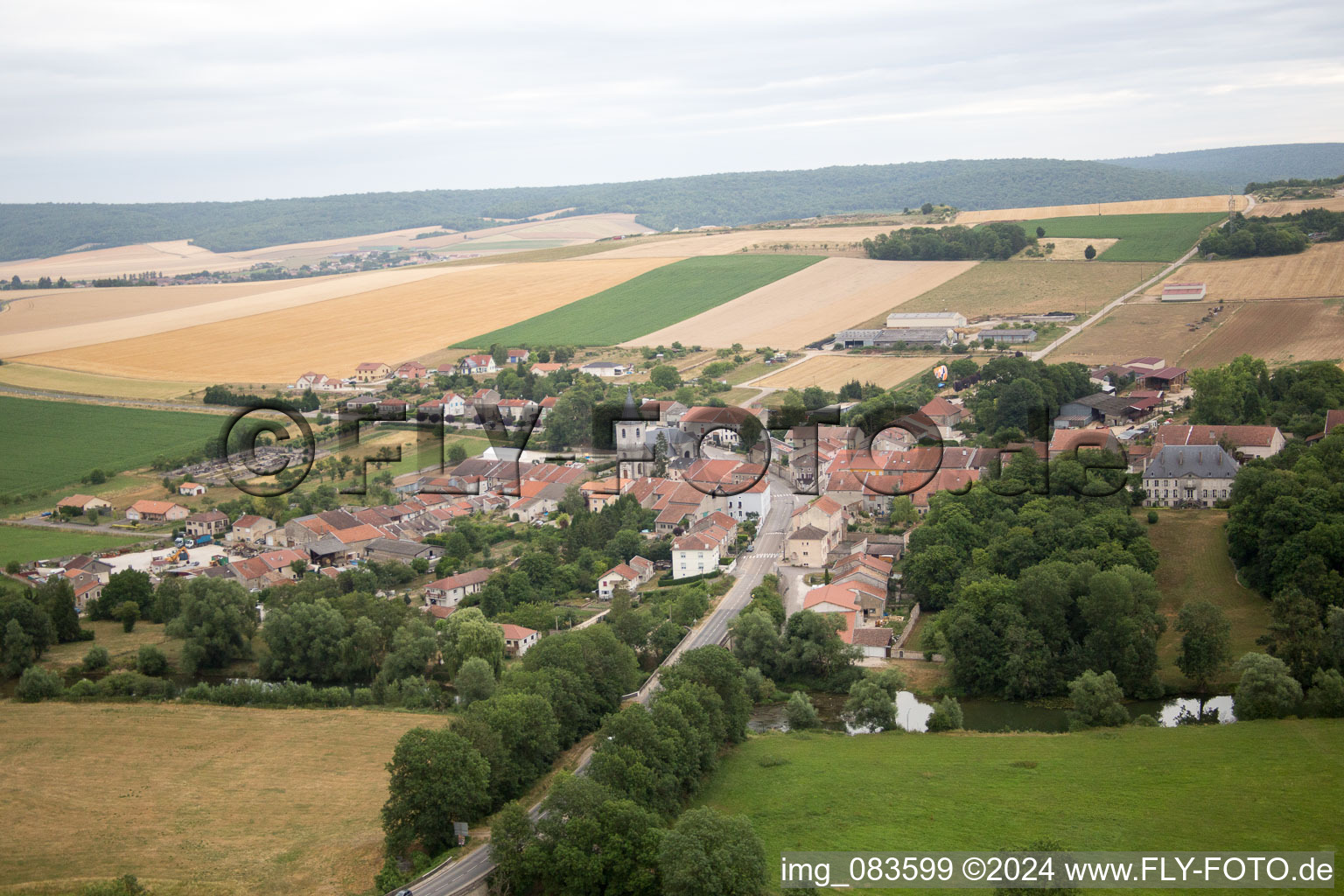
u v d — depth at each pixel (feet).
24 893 378.53
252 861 399.44
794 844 396.37
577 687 501.97
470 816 403.95
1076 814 408.87
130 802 458.50
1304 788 414.82
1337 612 515.50
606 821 367.45
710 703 480.64
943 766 462.60
